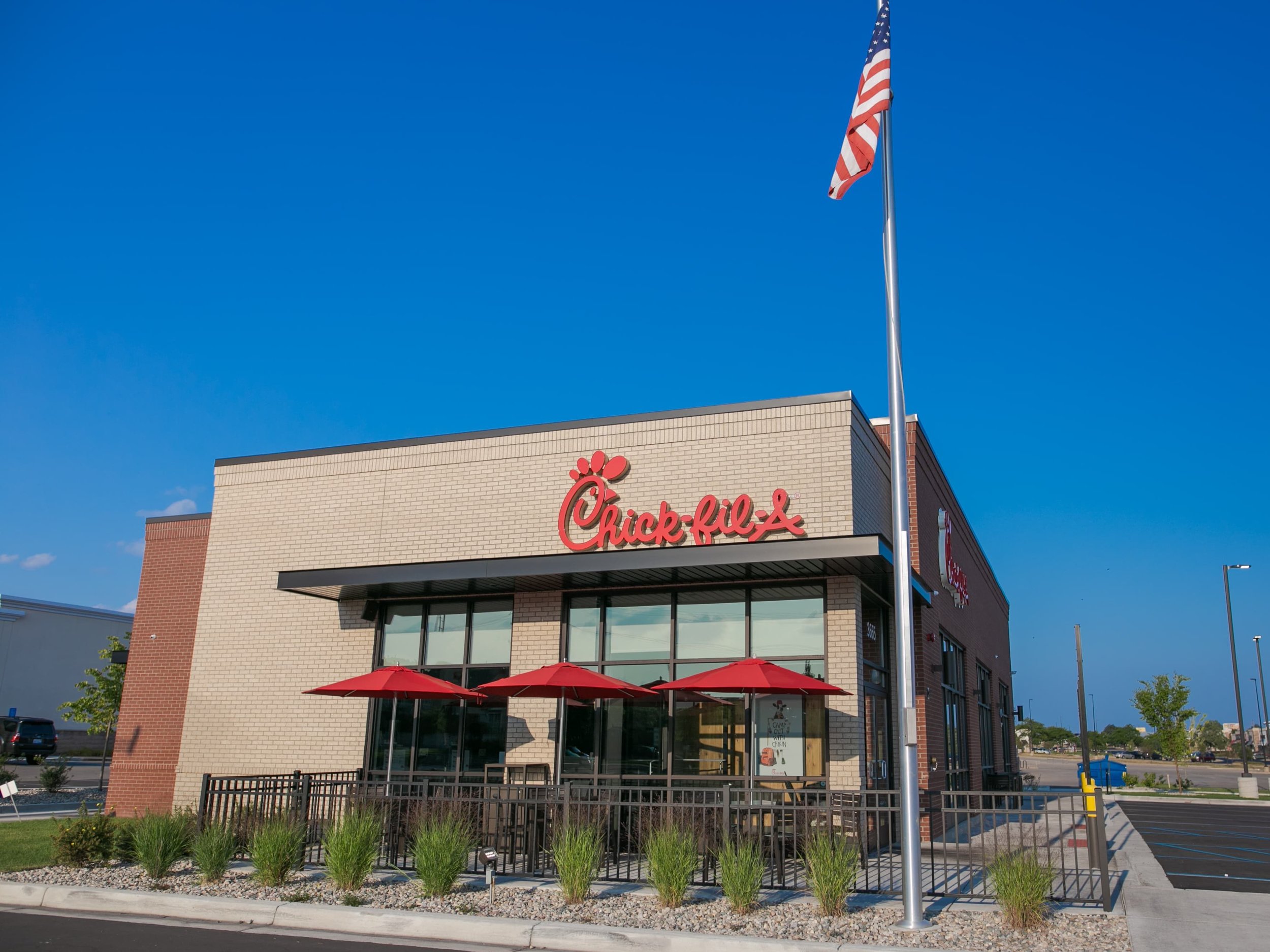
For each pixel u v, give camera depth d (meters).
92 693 28.44
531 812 12.18
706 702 15.11
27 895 10.95
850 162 11.31
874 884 11.50
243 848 12.82
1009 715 37.47
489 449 17.31
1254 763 90.25
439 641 17.27
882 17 11.45
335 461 18.55
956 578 22.23
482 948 8.88
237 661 18.34
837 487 14.84
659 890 10.05
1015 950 8.38
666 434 16.09
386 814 12.41
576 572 14.91
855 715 14.20
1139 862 14.14
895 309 10.44
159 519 21.84
